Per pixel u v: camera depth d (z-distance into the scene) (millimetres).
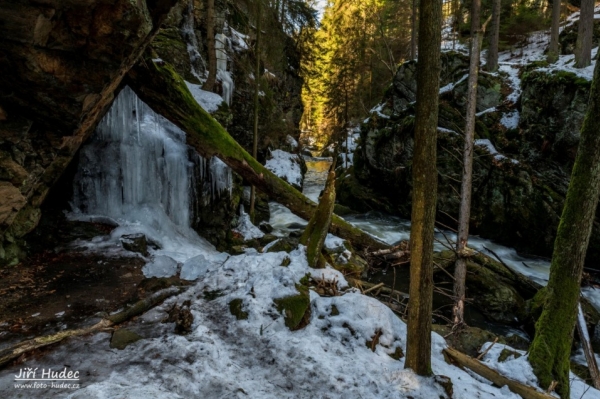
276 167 20891
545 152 12664
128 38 5070
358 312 5035
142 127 9656
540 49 21047
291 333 4742
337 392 3717
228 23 18188
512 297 8547
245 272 5945
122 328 4719
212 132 8953
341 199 21219
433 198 3871
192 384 3578
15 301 5398
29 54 4609
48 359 3957
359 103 29656
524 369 4691
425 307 3982
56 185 8539
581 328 5523
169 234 9211
